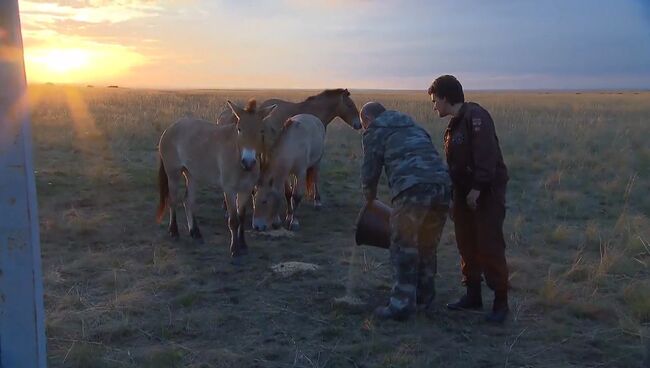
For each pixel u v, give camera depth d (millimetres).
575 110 29438
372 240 4977
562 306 5086
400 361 4035
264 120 6574
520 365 4066
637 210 8781
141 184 10102
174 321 4723
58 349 4180
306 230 7883
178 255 6574
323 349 4273
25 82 2221
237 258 6379
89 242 6980
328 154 14070
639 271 5949
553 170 12055
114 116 20031
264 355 4172
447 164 4703
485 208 4500
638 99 50812
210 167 6723
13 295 2348
